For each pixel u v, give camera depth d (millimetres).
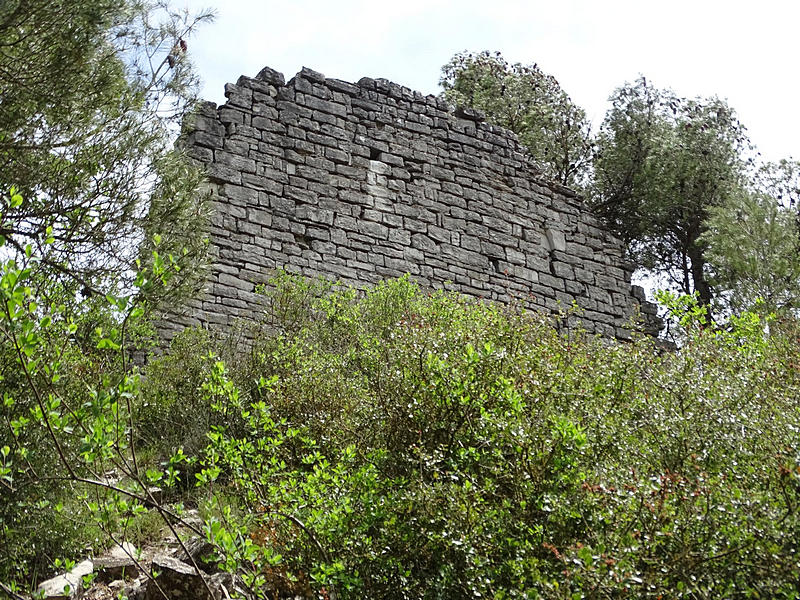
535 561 4418
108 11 7484
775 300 16047
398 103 15727
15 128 7305
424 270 15031
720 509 4504
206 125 13703
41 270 6734
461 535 4719
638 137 20328
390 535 4984
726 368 6727
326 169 14578
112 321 7066
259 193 13797
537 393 5859
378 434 6266
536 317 9148
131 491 4703
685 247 20188
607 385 6391
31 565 6031
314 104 14789
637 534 4480
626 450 5469
